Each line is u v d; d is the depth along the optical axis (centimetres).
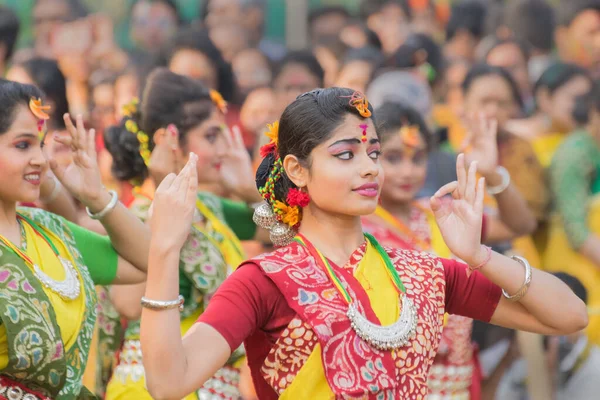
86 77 1898
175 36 1694
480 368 1208
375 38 2067
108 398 1028
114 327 1104
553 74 1631
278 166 761
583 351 1344
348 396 685
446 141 1728
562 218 1473
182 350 663
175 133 1069
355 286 719
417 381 714
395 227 1165
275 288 706
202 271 1022
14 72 1270
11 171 778
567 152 1479
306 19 2303
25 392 762
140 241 893
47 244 814
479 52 2106
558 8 2134
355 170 725
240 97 1855
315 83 1792
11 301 747
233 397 1023
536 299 747
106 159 1475
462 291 772
